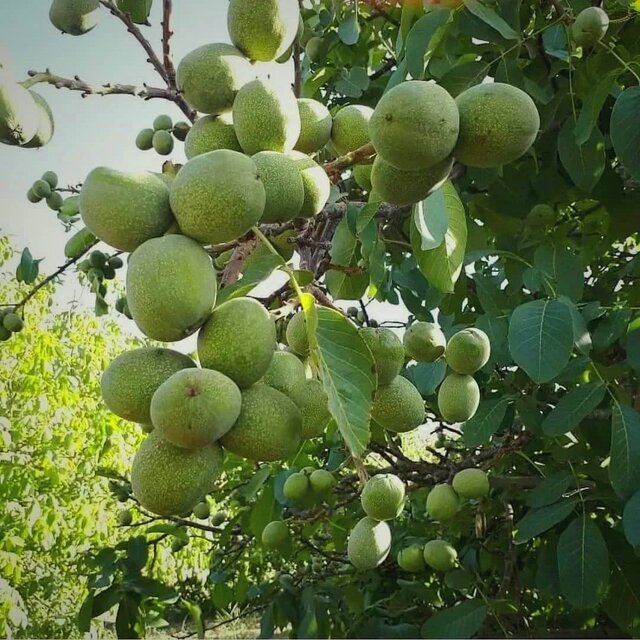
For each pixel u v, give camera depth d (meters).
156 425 1.03
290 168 1.30
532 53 2.39
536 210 2.50
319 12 3.11
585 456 2.48
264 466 3.10
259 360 1.11
